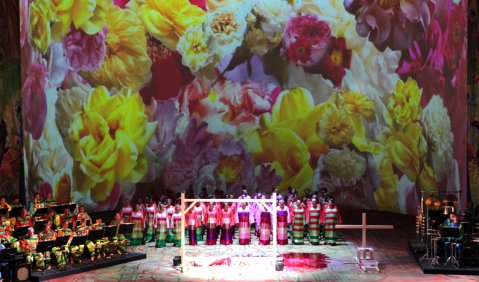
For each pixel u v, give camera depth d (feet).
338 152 113.80
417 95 102.22
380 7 108.27
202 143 115.34
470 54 90.12
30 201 96.53
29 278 66.69
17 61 100.32
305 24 114.83
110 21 108.58
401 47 105.40
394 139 107.04
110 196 108.99
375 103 109.81
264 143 115.75
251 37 115.44
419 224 84.07
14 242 69.51
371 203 111.04
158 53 113.29
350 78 112.47
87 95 106.11
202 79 115.24
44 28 101.76
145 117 112.37
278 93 115.85
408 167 104.53
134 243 85.51
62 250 71.00
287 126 115.85
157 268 72.23
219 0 114.93
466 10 90.27
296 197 89.20
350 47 112.27
